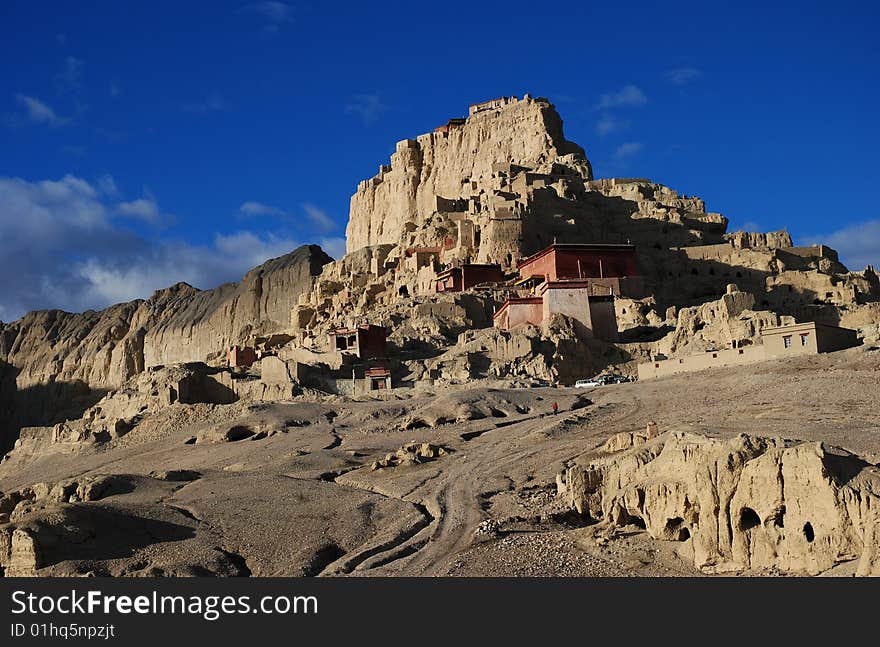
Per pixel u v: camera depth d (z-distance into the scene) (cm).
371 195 18950
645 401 7369
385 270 14875
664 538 3941
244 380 10256
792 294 11550
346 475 6425
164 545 4703
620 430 6512
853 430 4747
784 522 3397
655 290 11888
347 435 7838
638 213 14500
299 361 10338
